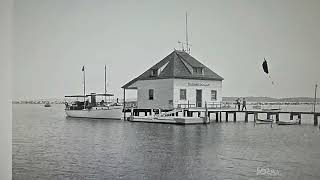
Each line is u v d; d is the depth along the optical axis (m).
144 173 8.79
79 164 9.78
